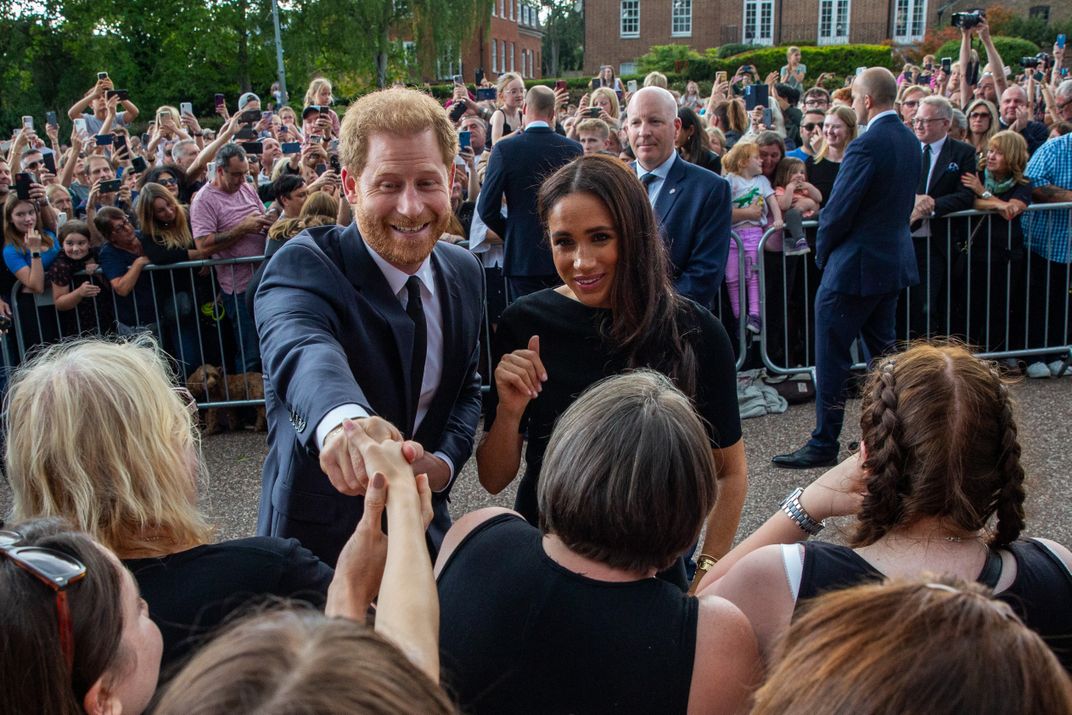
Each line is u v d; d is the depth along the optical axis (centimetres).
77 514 141
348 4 3838
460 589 144
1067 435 468
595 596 135
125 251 534
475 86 1095
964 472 145
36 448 143
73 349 160
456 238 572
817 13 4516
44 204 545
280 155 770
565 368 215
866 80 434
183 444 154
